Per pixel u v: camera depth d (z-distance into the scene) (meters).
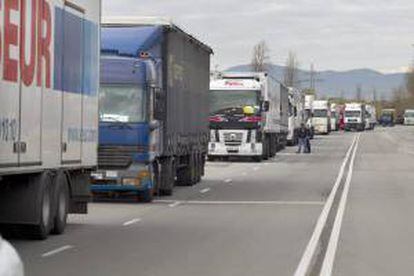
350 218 23.78
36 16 17.22
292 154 70.12
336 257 16.58
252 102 56.25
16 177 17.83
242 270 14.88
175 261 15.84
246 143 56.31
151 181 28.11
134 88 27.52
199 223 22.30
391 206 27.41
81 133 20.39
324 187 35.72
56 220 19.25
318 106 135.12
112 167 27.36
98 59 21.94
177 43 31.78
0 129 15.41
